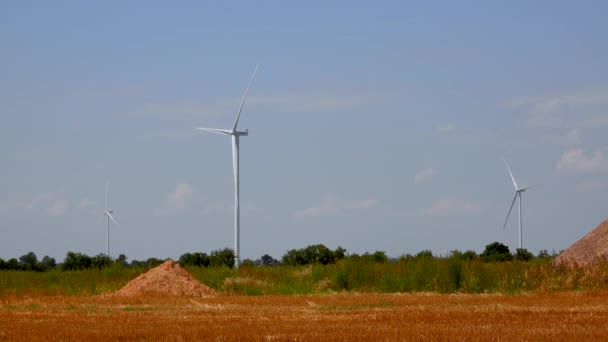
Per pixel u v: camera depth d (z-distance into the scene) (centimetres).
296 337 2362
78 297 4456
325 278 5112
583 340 2233
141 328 2695
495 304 3481
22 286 5247
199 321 2931
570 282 4231
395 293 4419
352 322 2805
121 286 5128
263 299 4122
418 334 2386
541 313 3008
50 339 2417
